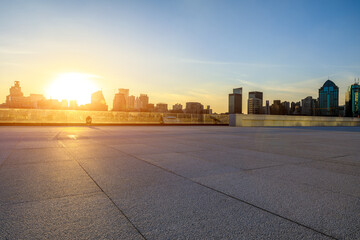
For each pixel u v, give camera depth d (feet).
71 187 13.35
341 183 14.67
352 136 51.88
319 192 12.91
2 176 15.48
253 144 34.47
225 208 10.58
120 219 9.39
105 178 15.28
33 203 10.92
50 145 31.04
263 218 9.61
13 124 89.56
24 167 18.19
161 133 53.57
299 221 9.39
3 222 9.02
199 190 13.05
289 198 11.92
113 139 39.32
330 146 33.27
